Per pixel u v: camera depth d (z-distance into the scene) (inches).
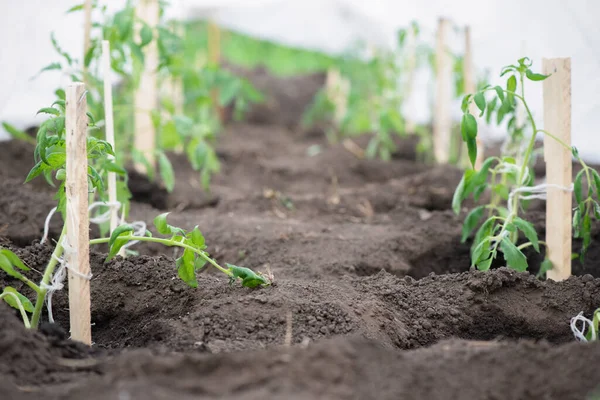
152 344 83.4
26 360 78.4
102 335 87.5
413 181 119.4
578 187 91.0
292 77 229.1
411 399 75.2
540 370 77.5
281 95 207.8
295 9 234.2
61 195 86.0
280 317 85.2
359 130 164.9
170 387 74.7
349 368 75.9
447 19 124.7
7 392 75.5
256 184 127.6
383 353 77.9
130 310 88.1
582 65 113.7
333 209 114.5
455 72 124.4
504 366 77.7
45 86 124.6
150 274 89.7
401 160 141.4
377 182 130.7
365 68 171.6
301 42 240.4
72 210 81.8
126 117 116.8
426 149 136.1
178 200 115.3
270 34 240.8
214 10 180.9
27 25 120.8
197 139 113.2
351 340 78.1
